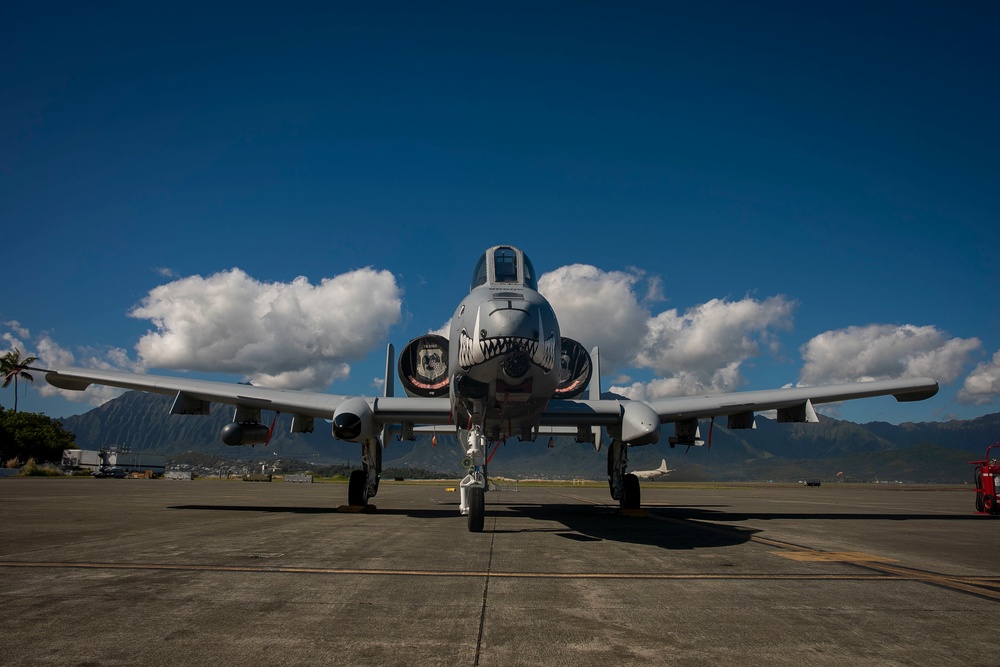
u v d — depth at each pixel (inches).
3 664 128.5
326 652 138.2
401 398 499.2
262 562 258.2
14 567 243.1
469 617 170.2
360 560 266.2
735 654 139.3
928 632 159.5
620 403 507.8
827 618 172.9
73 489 1079.0
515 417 462.0
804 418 533.0
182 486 1493.6
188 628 156.6
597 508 690.8
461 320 409.7
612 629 159.3
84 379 543.2
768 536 385.1
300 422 548.1
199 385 531.2
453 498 946.1
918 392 546.9
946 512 706.8
